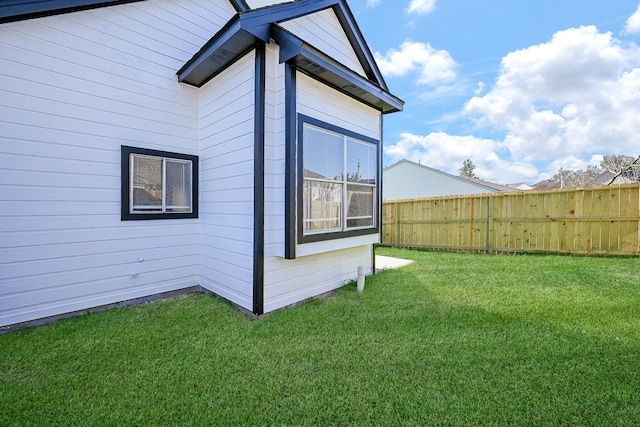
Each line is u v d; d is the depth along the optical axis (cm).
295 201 347
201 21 458
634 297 384
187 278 447
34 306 324
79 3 345
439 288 441
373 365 235
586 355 245
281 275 369
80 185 353
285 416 181
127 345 269
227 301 393
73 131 348
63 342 275
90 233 361
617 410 184
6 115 308
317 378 218
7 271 309
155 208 415
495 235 750
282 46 337
